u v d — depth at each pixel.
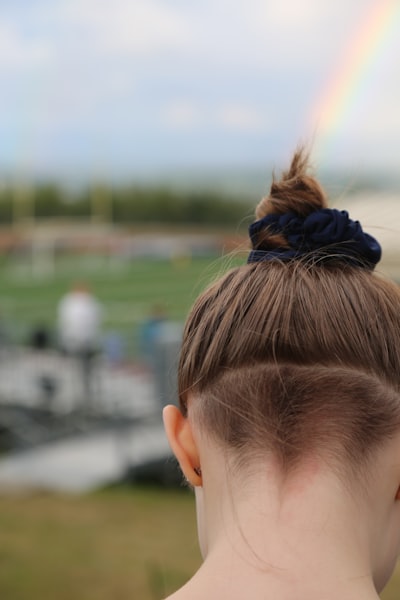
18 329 17.72
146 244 50.78
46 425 12.09
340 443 0.99
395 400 1.02
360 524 0.98
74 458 11.11
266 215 1.30
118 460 10.94
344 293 1.09
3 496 9.77
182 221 62.03
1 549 7.60
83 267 46.53
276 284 1.11
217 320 1.11
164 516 8.98
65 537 8.04
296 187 1.27
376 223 1.46
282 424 1.00
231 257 1.36
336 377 1.02
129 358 14.42
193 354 1.11
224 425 1.04
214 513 1.03
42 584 6.65
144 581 6.75
